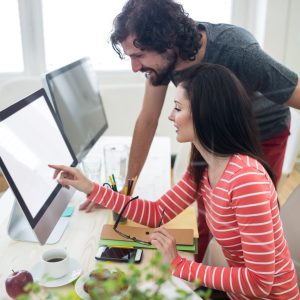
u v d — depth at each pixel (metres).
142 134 1.69
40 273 1.07
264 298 1.14
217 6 2.50
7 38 3.00
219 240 1.19
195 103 1.11
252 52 1.41
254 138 1.16
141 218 1.32
